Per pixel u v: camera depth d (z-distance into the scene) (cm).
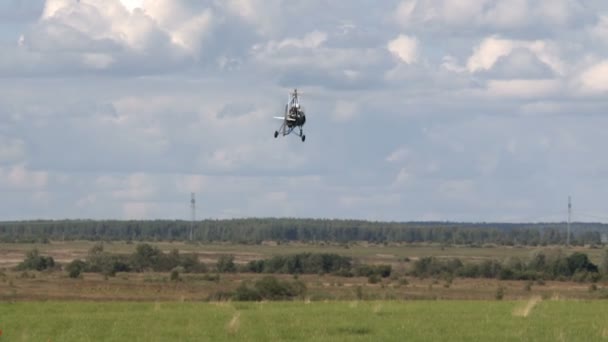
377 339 6075
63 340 6081
